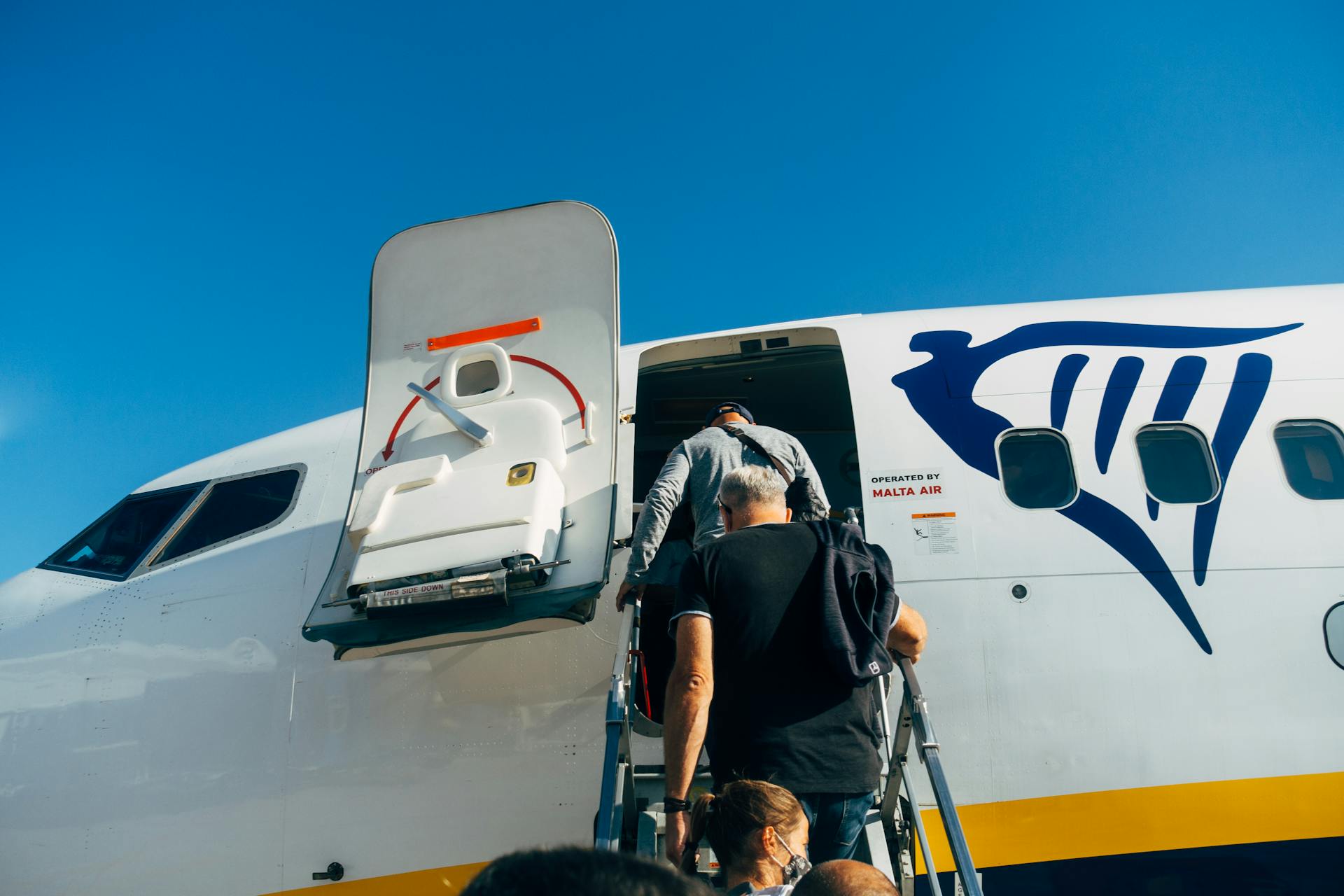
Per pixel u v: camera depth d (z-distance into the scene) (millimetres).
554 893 1334
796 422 8086
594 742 4871
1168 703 4707
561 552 4355
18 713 5445
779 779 3047
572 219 5152
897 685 4785
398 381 5070
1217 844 4555
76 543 6250
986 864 4605
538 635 5105
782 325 6367
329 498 5836
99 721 5348
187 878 5035
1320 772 4605
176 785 5148
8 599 5977
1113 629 4809
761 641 3160
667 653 5305
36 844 5207
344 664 5223
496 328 5059
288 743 5109
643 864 1438
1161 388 5395
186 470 6402
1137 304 5949
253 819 5039
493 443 4727
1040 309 6016
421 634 4309
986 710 4734
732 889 2623
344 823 4957
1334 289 6055
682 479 4043
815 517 4078
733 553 3246
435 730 5008
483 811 4844
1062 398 5402
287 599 5457
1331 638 4773
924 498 5125
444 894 4785
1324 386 5359
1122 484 5109
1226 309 5789
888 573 3350
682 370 7000
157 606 5625
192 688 5316
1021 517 5055
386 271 5297
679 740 2984
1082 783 4652
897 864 4012
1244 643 4770
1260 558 4906
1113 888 4551
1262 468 5125
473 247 5246
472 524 4352
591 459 4621
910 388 5531
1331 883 4496
